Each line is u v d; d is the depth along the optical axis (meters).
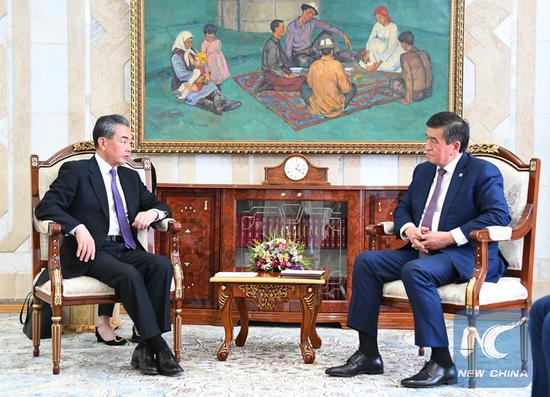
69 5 5.85
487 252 3.58
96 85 5.86
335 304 5.26
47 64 5.87
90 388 3.45
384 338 4.87
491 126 5.77
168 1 5.78
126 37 5.85
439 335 3.52
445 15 5.70
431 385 3.49
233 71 5.79
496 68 5.76
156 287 3.91
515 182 3.98
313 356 4.05
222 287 4.11
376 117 5.75
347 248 5.28
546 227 5.75
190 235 5.37
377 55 5.75
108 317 4.55
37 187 4.29
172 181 5.86
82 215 4.08
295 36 5.77
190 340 4.75
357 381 3.63
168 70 5.79
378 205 5.29
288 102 5.77
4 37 5.86
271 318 5.26
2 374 3.73
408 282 3.57
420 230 3.84
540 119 5.76
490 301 3.54
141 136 5.80
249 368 3.92
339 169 5.82
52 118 5.88
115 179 4.25
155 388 3.46
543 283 5.75
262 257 4.36
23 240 5.88
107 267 3.80
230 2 5.77
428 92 5.73
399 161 5.80
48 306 4.65
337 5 5.76
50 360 4.07
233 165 5.84
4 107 5.86
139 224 4.07
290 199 5.32
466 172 3.91
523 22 5.73
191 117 5.80
